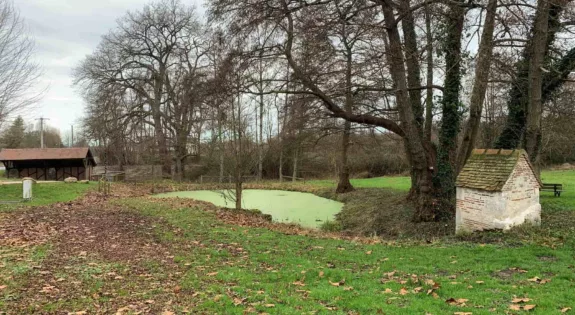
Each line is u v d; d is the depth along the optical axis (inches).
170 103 1642.5
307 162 1754.4
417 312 206.5
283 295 241.3
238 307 221.6
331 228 639.1
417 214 569.0
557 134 1122.0
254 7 506.9
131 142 1704.0
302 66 539.2
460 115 569.3
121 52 1555.1
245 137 716.0
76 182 1216.8
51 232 435.2
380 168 1620.3
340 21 470.9
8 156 1482.5
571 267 285.6
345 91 564.4
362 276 283.6
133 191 1144.2
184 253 360.2
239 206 710.5
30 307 213.6
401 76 529.0
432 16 504.1
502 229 406.0
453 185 572.7
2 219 512.4
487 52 454.9
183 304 227.8
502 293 234.8
